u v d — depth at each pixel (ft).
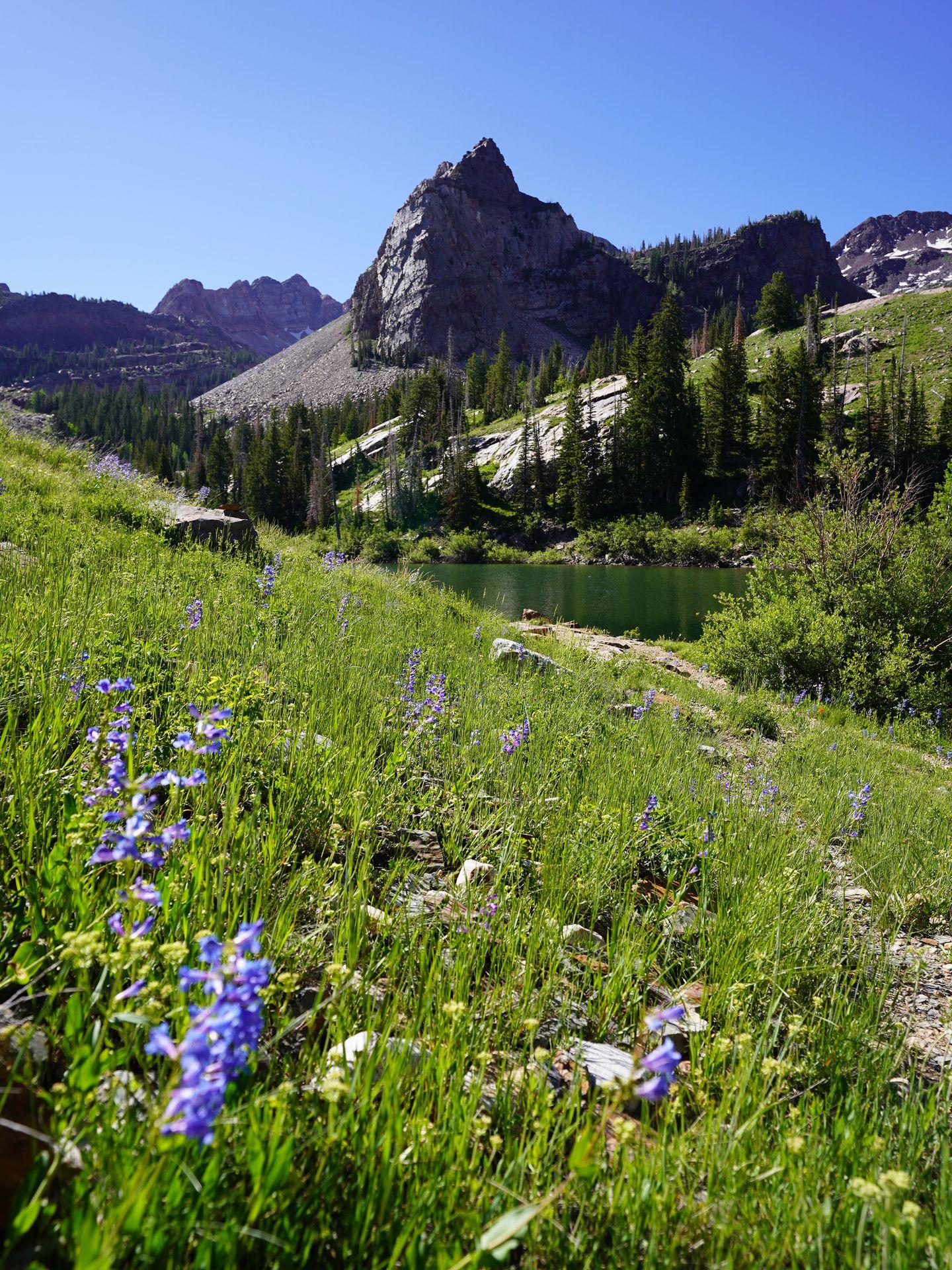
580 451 299.38
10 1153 5.02
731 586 168.25
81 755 10.74
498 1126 7.30
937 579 58.54
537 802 16.57
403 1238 5.13
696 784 22.38
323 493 358.64
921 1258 5.92
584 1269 5.85
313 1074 6.72
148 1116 4.99
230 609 24.82
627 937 11.52
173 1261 4.45
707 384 318.24
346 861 10.87
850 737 43.83
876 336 397.39
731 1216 6.40
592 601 139.33
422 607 45.29
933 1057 11.42
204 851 8.97
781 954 12.75
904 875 19.57
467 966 9.34
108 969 5.95
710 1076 8.95
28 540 26.23
